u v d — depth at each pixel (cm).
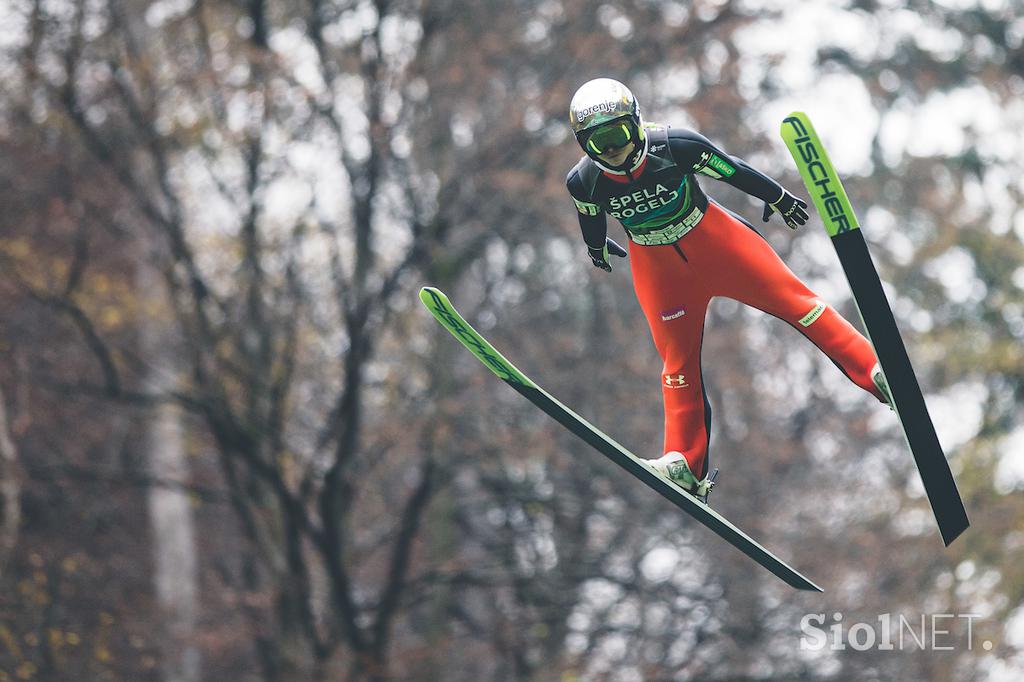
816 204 1995
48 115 5431
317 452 5384
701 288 2117
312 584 5825
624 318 6159
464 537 6631
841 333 2084
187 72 5172
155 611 6119
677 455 2170
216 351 5372
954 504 2094
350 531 5697
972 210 6925
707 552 5666
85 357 6397
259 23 5353
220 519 7369
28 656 5603
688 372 2172
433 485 5544
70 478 5962
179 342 5812
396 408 5569
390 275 5331
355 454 5472
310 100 5119
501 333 5831
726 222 2077
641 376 5909
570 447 5766
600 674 5388
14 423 5869
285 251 5366
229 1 5400
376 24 5266
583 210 2112
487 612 6725
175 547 6247
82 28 5306
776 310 2103
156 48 5362
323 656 5400
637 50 5628
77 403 6550
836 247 2009
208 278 5675
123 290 6319
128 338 6556
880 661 5509
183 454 6456
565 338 5944
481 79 5600
